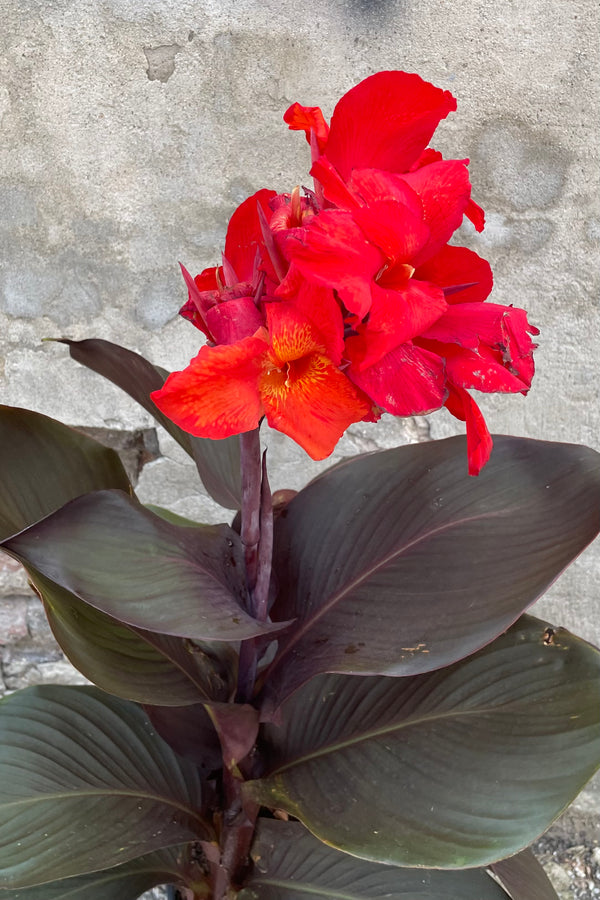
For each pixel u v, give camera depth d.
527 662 0.85
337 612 0.83
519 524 0.83
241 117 1.15
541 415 1.23
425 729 0.85
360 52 1.12
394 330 0.66
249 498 0.78
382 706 0.87
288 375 0.69
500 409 1.23
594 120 1.11
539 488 0.85
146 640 0.86
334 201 0.68
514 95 1.12
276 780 0.85
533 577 0.79
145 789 0.91
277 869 0.90
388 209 0.66
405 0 1.10
